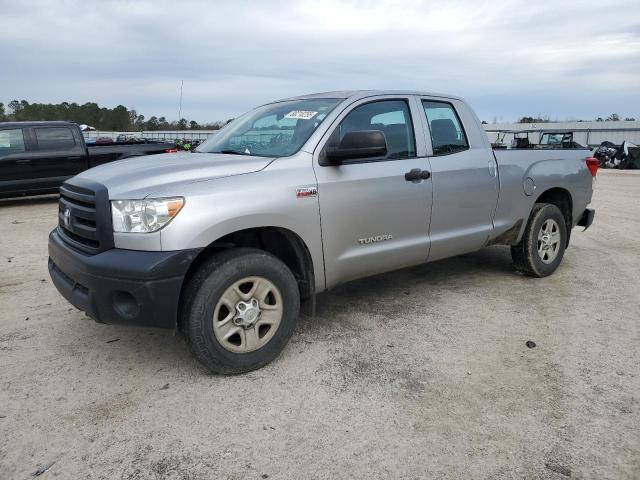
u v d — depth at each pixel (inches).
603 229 351.3
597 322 174.2
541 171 214.8
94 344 156.5
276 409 120.7
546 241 220.8
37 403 123.2
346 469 100.0
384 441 108.6
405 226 170.2
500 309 186.7
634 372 138.6
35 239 309.9
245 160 142.7
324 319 176.6
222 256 131.4
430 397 125.9
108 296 124.7
